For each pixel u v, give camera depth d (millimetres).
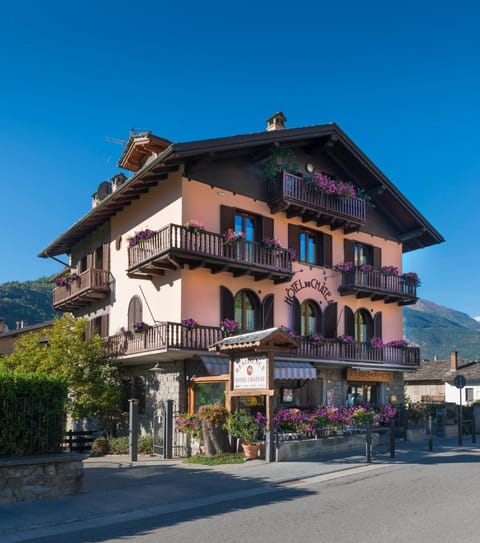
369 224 27609
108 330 25328
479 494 10656
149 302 22203
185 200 20641
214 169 21672
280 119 26312
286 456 15781
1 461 10438
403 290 27328
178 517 9375
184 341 19547
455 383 21172
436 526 8219
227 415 16531
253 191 22734
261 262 21734
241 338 16172
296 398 23188
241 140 21031
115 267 25047
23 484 10719
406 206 27391
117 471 14625
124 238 24328
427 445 20281
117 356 22312
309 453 16516
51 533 8648
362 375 25625
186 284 20453
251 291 22312
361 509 9469
